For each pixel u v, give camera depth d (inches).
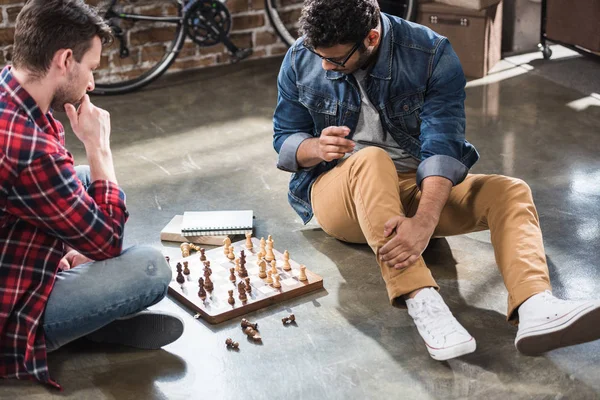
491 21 173.6
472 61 174.1
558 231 103.5
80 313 72.5
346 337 81.4
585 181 119.4
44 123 70.1
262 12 194.4
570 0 172.9
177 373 76.4
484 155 131.4
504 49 193.8
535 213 81.5
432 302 76.8
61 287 72.5
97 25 70.7
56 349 79.8
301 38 93.2
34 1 68.1
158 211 114.4
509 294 76.9
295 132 95.8
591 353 77.2
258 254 95.3
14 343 71.4
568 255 97.2
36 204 67.8
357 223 92.6
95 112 75.0
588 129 141.9
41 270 71.1
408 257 77.6
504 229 80.5
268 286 89.6
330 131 85.6
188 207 115.6
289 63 93.7
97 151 74.7
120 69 183.9
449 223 90.0
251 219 105.5
